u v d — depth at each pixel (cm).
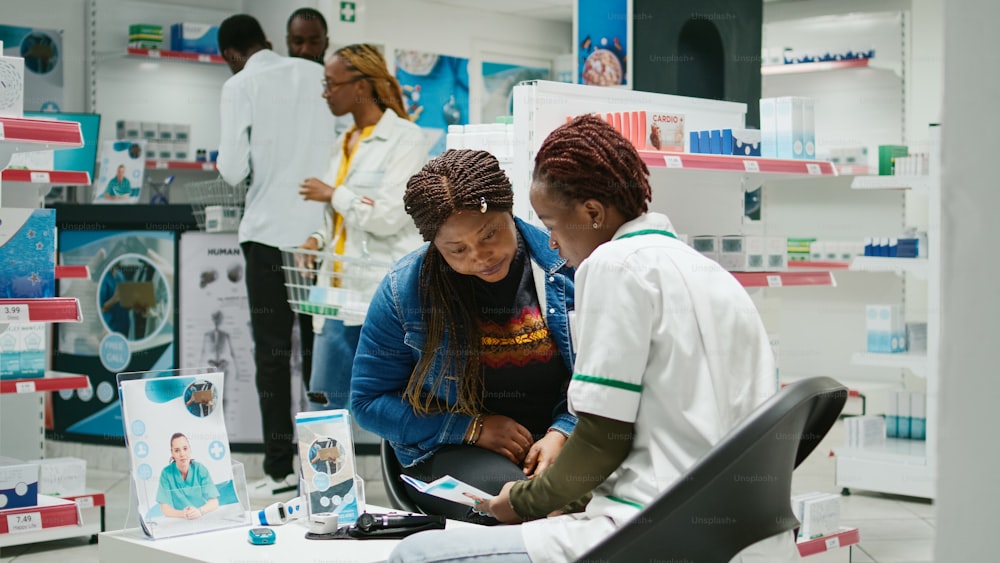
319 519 199
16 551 395
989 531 67
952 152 68
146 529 194
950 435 69
